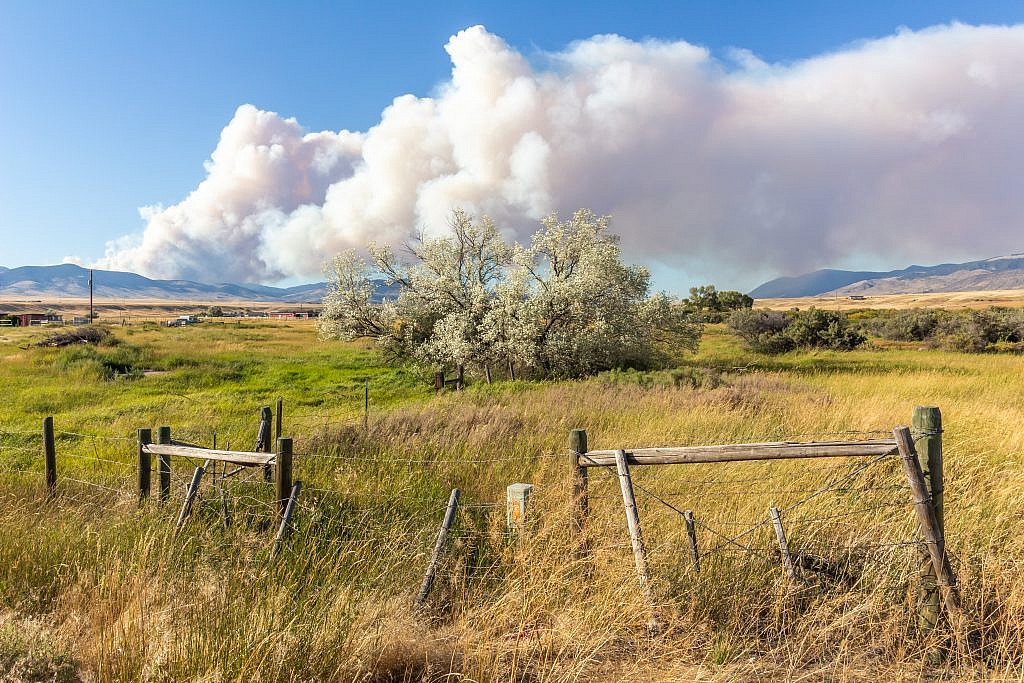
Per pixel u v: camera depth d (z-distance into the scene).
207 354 37.25
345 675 3.77
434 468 8.52
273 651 3.75
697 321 29.36
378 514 6.83
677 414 12.23
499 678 3.81
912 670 3.88
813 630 4.17
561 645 4.09
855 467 7.25
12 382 25.11
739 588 4.64
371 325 27.42
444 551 5.28
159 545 5.70
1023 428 9.88
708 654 4.00
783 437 10.24
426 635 4.27
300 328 75.25
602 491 6.75
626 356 25.67
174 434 14.10
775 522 4.92
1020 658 3.93
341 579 5.00
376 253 26.72
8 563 5.40
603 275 24.52
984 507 6.04
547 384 20.36
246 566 5.01
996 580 4.50
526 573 4.84
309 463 9.27
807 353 33.59
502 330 23.72
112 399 22.08
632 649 4.17
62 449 13.17
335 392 23.59
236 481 7.79
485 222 25.73
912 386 16.81
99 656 3.85
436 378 23.89
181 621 4.20
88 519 6.96
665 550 5.05
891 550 4.73
